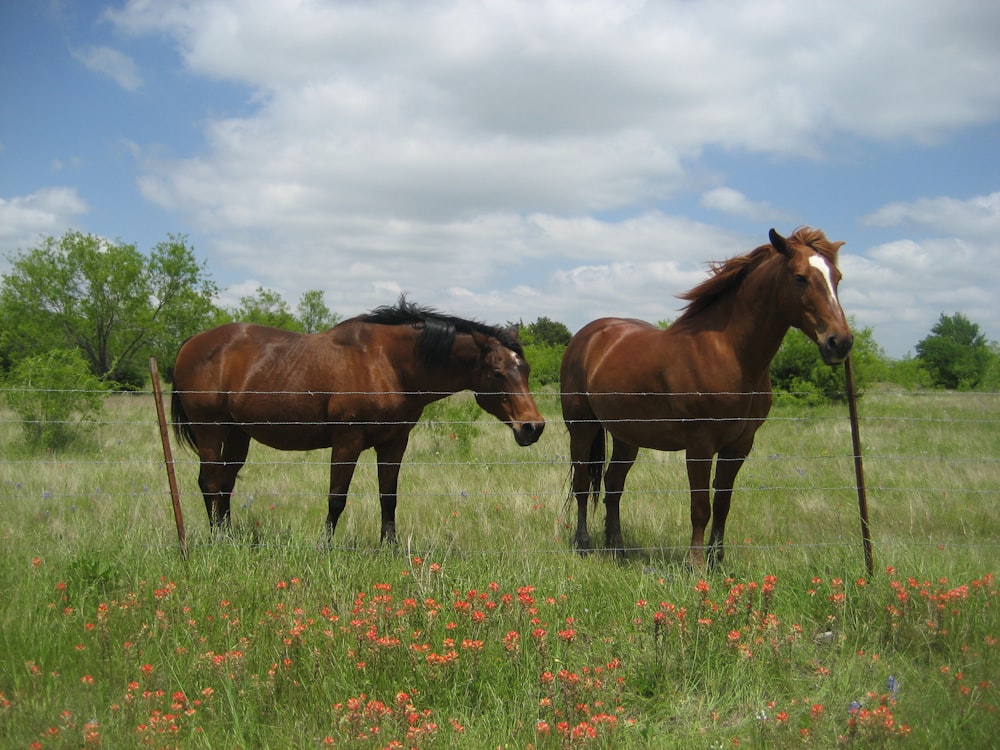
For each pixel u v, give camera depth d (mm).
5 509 6602
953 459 8938
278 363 6059
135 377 35156
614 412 6082
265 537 5688
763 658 3703
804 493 7918
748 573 4922
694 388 5336
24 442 11344
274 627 3873
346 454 5914
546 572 4844
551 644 3838
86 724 2965
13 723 3055
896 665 3740
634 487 8375
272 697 3273
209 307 36312
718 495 5641
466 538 6117
